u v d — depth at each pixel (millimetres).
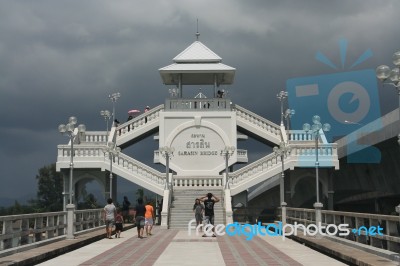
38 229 19891
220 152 42312
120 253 19234
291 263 16062
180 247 21375
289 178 40781
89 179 42062
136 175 37875
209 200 27156
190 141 42500
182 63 45656
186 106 43219
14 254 16281
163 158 42188
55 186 80188
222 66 44906
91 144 42000
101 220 32344
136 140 45500
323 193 40531
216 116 42781
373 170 37281
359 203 58031
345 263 16016
